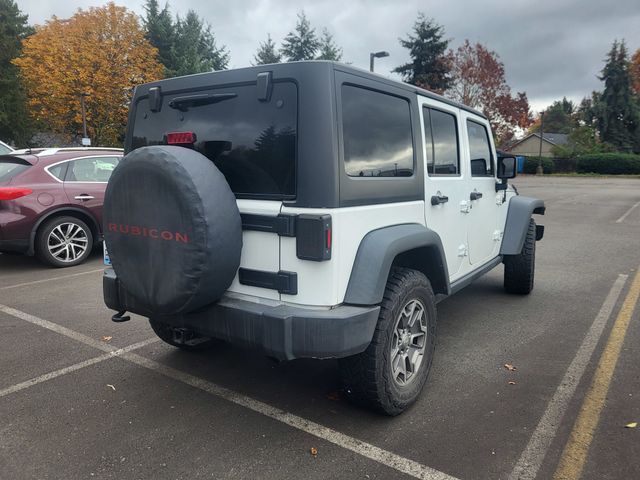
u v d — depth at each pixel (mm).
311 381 3697
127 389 3564
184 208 2607
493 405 3307
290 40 47750
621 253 8688
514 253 5297
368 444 2867
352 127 2836
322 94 2641
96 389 3561
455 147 4160
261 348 2699
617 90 56125
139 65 33000
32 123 40531
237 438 2941
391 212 3127
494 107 39625
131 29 32594
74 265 7430
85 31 31547
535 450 2795
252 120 2869
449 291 3721
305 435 2971
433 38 42281
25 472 2617
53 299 5742
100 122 32938
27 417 3172
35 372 3834
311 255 2617
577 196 21719
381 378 2930
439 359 4062
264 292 2840
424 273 3623
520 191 25266
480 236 4711
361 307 2762
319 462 2705
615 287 6344
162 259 2746
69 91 31109
